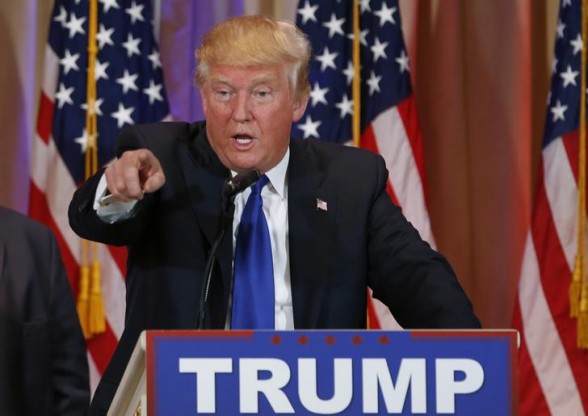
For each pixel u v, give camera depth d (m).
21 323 11.46
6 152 19.61
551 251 18.47
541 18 20.22
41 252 11.99
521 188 20.08
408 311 9.62
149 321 9.36
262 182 9.70
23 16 19.83
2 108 19.67
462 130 20.05
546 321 18.36
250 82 9.07
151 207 9.55
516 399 6.89
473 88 20.25
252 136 9.15
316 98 18.66
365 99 18.94
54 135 18.42
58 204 18.30
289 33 9.25
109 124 18.45
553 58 19.30
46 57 18.80
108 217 9.02
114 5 18.81
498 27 20.17
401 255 9.73
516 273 20.02
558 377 18.25
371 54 19.02
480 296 20.11
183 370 6.81
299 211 9.67
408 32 20.05
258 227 9.48
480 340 6.91
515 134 20.14
